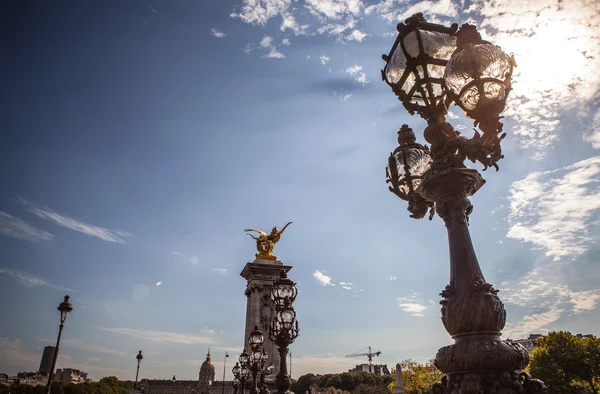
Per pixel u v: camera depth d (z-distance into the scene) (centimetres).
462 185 614
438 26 657
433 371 8831
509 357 495
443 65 652
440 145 628
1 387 13450
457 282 561
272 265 5462
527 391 487
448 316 546
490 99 562
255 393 1973
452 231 601
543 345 7625
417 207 756
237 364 3356
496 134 583
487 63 557
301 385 16562
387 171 812
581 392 7406
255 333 2081
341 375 14688
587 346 7250
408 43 649
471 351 502
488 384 492
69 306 2909
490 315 521
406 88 690
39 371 19475
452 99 595
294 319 1452
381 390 11712
